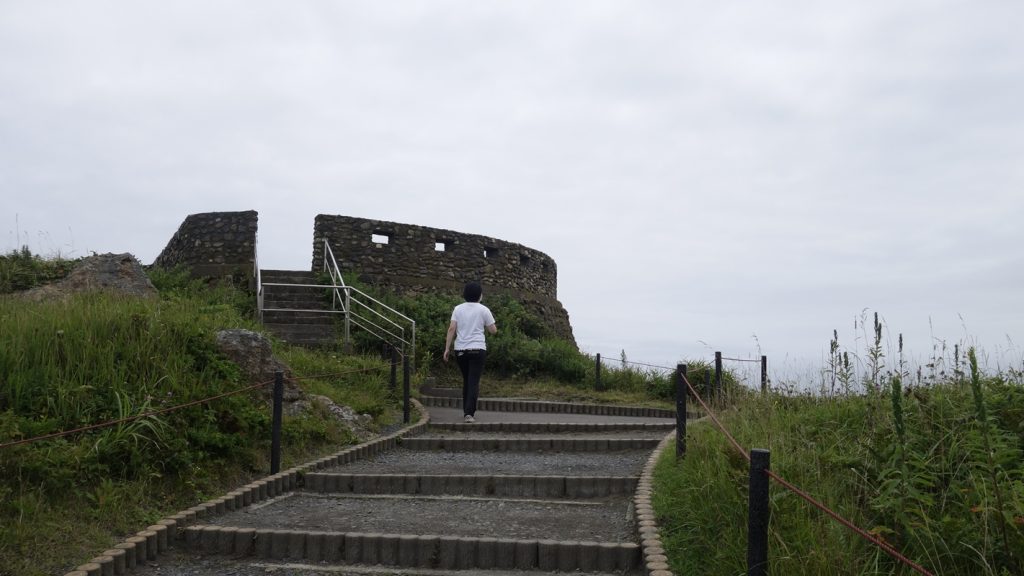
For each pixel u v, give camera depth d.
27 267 13.63
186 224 18.95
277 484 6.60
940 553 4.00
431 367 15.72
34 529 4.68
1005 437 4.95
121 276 11.84
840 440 5.57
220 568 4.93
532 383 16.25
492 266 22.11
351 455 7.91
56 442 5.41
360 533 5.21
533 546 5.02
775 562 3.95
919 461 4.63
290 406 8.34
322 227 19.19
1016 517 3.90
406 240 20.20
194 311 9.06
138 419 5.96
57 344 6.54
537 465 7.96
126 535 5.02
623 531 5.47
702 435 6.55
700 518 4.90
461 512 6.12
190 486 5.93
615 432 10.20
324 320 15.66
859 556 4.08
